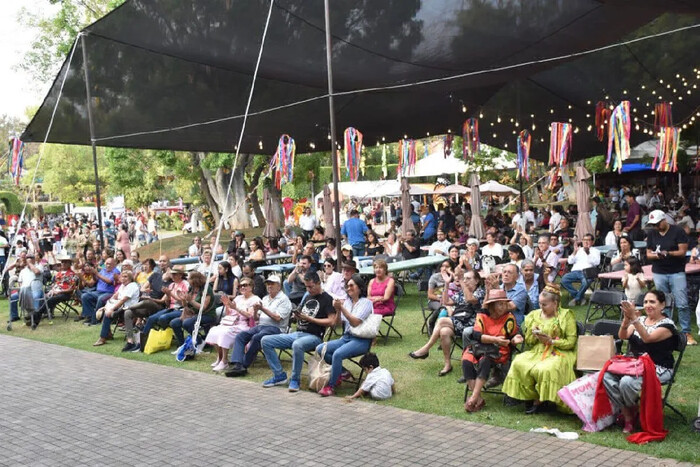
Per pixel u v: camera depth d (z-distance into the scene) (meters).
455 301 8.81
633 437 5.86
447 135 21.89
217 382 8.91
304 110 17.42
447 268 9.24
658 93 17.66
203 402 7.98
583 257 12.21
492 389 7.58
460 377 8.27
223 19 12.47
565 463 5.46
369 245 17.88
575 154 23.67
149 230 33.72
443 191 31.03
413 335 10.73
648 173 31.77
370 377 7.76
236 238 18.88
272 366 8.58
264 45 12.91
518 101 19.20
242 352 9.16
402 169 19.44
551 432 6.20
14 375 9.93
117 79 15.07
